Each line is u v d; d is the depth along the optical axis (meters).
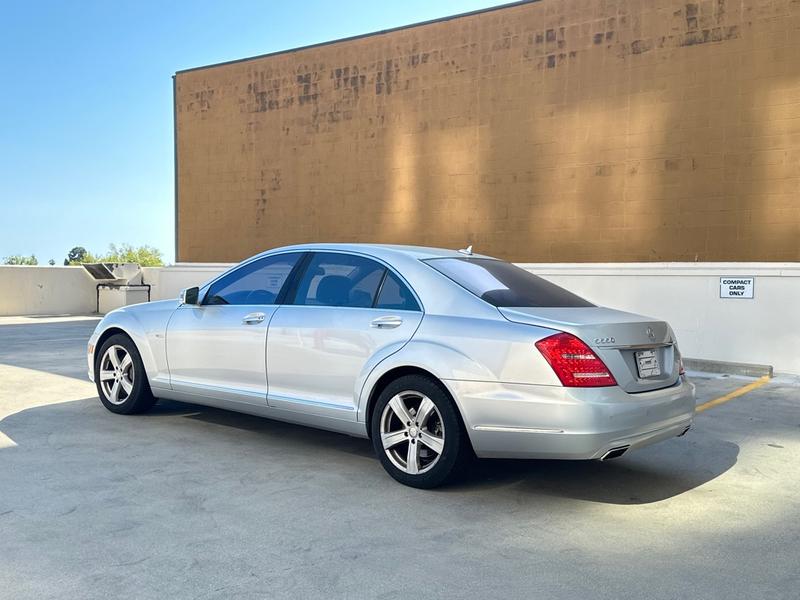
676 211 11.53
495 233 13.55
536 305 4.77
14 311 22.20
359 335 4.96
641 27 11.77
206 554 3.56
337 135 15.83
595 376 4.16
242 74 17.39
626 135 11.97
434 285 4.85
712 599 3.17
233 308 5.88
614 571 3.45
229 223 17.78
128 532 3.83
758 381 9.48
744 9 10.82
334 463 5.22
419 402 4.71
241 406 5.75
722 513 4.30
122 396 6.80
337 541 3.77
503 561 3.55
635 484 4.86
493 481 4.88
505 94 13.32
